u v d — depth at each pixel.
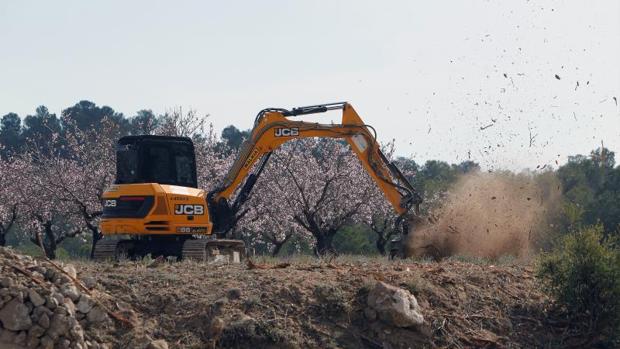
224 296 17.36
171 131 54.69
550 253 21.33
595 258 19.11
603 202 68.00
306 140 54.69
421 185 65.00
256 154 28.97
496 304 19.30
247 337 16.27
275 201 51.06
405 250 27.75
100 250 25.25
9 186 52.03
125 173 26.41
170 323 16.62
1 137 120.56
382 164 28.75
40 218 54.00
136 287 17.75
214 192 28.67
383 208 52.34
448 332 17.81
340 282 18.53
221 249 26.69
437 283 19.50
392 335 17.22
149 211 25.08
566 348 18.42
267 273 18.97
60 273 16.89
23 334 15.48
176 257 25.72
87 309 16.36
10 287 15.74
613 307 18.84
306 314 17.23
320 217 52.16
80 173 52.22
